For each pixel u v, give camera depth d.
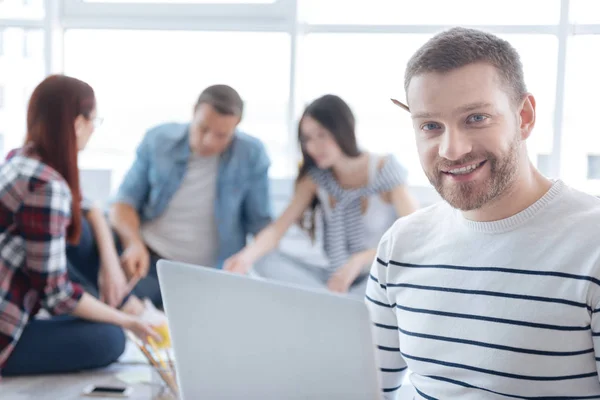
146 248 2.81
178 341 0.96
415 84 1.02
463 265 1.08
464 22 3.13
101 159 3.33
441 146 1.00
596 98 3.06
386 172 2.63
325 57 3.24
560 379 0.99
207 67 3.29
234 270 2.59
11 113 3.26
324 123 2.56
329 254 2.72
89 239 2.57
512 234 1.05
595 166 3.09
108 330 2.09
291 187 3.21
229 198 2.75
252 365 0.93
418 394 1.16
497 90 0.99
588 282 0.96
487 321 1.04
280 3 3.19
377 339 1.23
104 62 3.31
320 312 0.88
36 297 1.99
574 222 1.01
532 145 3.12
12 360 2.00
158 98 3.32
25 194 1.87
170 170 2.74
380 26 3.16
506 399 1.03
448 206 1.16
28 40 3.25
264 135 3.31
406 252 1.17
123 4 3.26
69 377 2.02
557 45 3.03
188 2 3.24
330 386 0.91
